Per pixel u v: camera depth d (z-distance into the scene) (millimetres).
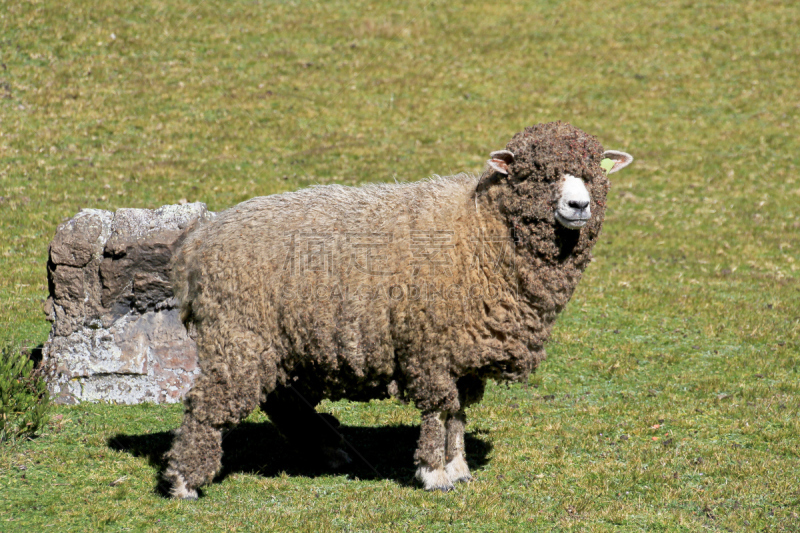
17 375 11227
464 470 9891
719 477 10016
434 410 9180
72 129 26688
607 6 43344
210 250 9188
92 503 9016
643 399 12922
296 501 9375
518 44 38594
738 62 37125
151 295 12141
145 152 25812
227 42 35531
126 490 9391
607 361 14570
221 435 9172
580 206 8219
